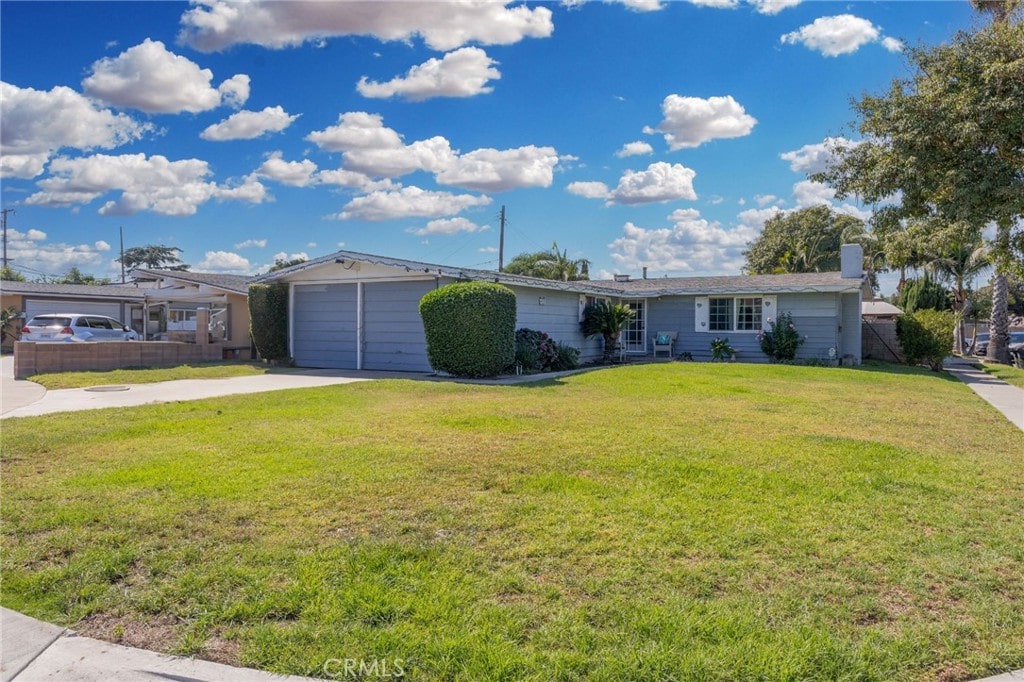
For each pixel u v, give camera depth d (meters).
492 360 13.26
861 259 21.11
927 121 8.41
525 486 4.91
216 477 5.11
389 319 16.30
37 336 19.52
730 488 4.91
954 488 5.03
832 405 9.81
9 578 3.39
